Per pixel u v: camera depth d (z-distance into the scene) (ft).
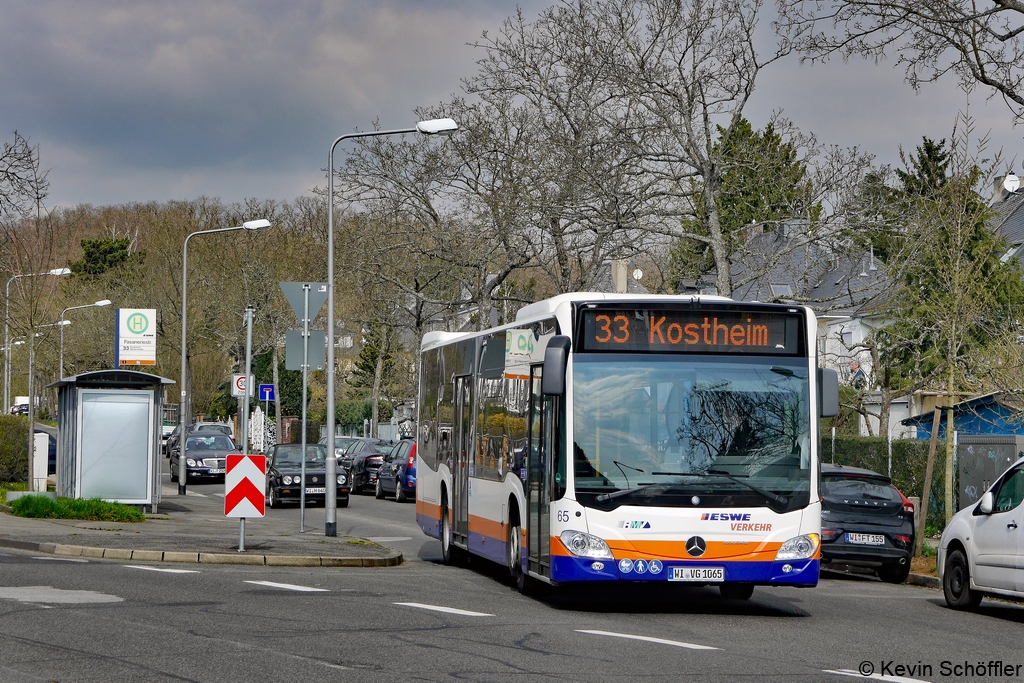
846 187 95.61
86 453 91.30
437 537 71.00
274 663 30.76
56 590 45.70
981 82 70.54
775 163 96.73
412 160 133.18
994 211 78.95
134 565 57.77
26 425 117.80
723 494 45.16
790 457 45.98
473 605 46.73
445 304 142.82
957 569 53.16
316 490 121.08
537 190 110.73
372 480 148.66
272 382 274.36
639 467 45.24
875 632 42.34
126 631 35.78
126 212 311.06
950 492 70.44
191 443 171.42
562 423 45.70
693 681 29.60
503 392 56.29
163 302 240.12
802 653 35.63
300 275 226.79
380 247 138.00
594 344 46.39
